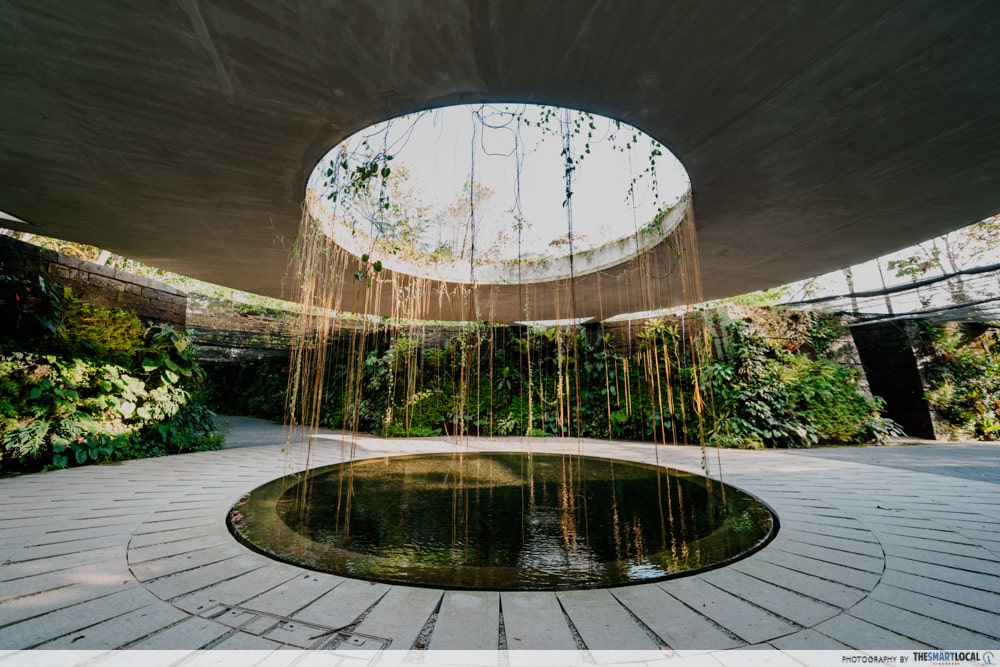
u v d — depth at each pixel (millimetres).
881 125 2303
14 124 2268
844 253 4242
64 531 1941
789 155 2574
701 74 1980
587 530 2119
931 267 10219
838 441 5547
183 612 1271
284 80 1970
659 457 4504
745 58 1878
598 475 3545
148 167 2686
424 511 2443
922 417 6195
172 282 8938
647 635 1187
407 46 1797
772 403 5391
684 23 1702
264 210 3277
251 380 10625
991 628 1235
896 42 1774
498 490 2990
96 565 1586
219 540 1873
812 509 2482
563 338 7160
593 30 1740
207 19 1629
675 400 5836
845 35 1744
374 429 6812
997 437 6051
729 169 2729
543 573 1585
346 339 7590
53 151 2512
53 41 1728
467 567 1638
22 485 2801
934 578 1568
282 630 1185
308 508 2445
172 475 3213
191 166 2674
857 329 7129
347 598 1377
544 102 2213
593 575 1567
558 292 5680
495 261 5387
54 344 3561
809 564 1694
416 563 1673
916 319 6555
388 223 3938
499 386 7121
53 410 3422
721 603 1373
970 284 5941
